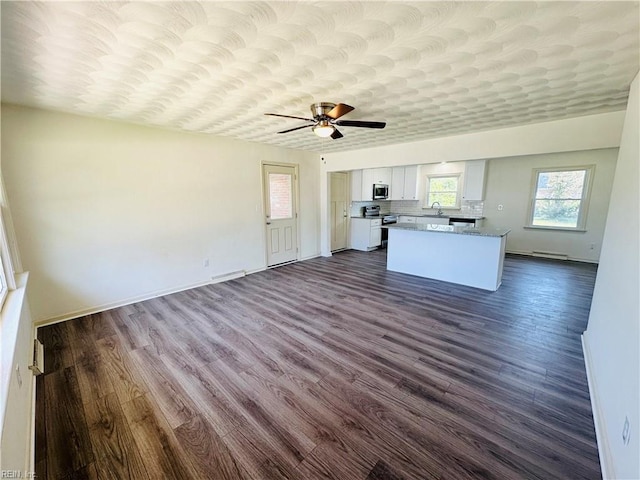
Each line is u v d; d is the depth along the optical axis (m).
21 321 1.94
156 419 1.77
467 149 4.05
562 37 1.63
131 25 1.48
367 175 6.98
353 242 7.19
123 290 3.56
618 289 1.69
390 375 2.16
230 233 4.61
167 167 3.82
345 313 3.29
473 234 3.99
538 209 6.04
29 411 1.70
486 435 1.63
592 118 3.16
